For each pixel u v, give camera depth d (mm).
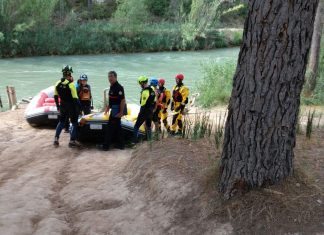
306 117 9969
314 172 4867
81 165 7098
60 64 28250
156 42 36000
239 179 4438
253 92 4188
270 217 4160
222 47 39719
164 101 8945
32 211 5285
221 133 6414
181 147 6117
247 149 4344
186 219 4539
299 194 4348
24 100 15391
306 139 6328
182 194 4859
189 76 24578
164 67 27797
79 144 8883
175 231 4430
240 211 4305
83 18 40156
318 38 13398
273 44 4004
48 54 32500
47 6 33156
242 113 4305
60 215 5211
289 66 4070
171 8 44031
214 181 4758
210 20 37812
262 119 4230
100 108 14062
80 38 33375
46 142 9031
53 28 34344
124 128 8773
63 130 10375
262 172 4391
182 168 5363
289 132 4371
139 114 8156
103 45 34219
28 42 31656
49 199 5746
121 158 7387
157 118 8836
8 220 5000
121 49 35031
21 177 6570
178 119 8727
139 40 35719
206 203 4570
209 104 14742
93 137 8781
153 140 6676
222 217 4352
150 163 5816
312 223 4059
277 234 4008
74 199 5609
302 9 3922
